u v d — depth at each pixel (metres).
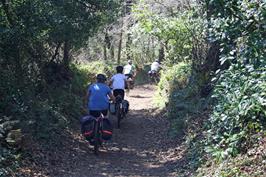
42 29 11.88
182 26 16.55
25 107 10.61
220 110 8.70
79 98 16.77
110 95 11.38
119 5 16.92
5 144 8.57
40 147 9.71
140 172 9.52
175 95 15.85
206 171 7.82
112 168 9.84
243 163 7.01
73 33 13.65
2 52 11.20
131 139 13.56
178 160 10.09
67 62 17.66
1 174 7.35
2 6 11.02
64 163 9.66
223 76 8.82
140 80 34.03
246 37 7.31
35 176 8.20
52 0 12.30
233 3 6.98
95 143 10.95
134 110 20.33
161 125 15.03
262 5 6.53
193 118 12.07
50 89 14.41
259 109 7.61
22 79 11.94
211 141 8.93
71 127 13.15
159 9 18.59
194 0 14.05
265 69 7.29
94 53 29.20
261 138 7.38
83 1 14.25
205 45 14.60
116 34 31.14
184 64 18.77
